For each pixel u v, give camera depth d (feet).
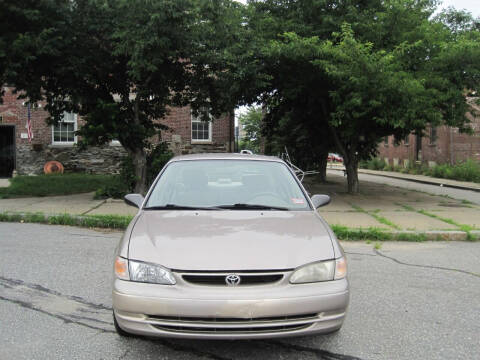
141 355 11.34
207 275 10.27
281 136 67.56
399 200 44.78
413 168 99.50
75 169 70.95
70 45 37.06
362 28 41.42
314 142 59.93
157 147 45.73
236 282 10.24
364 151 54.13
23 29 36.35
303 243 11.42
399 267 20.38
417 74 39.68
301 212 14.05
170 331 10.21
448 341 12.41
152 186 15.49
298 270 10.57
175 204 14.42
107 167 71.67
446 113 41.37
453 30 46.19
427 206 39.93
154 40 34.01
